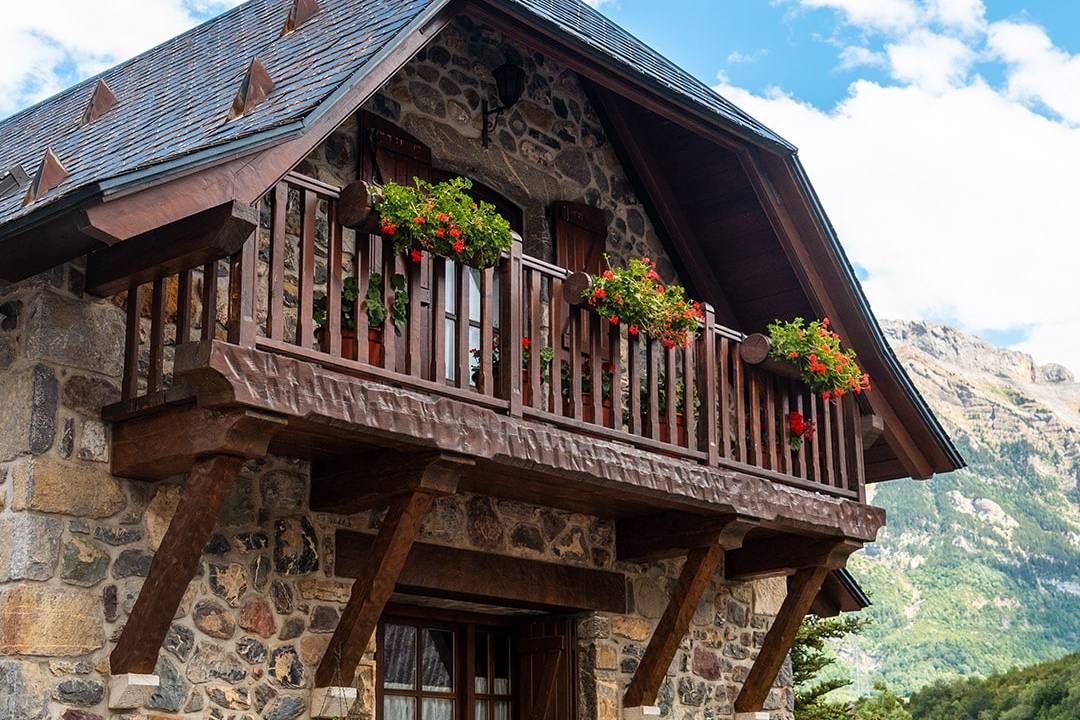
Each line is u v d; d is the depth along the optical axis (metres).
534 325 7.45
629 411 8.37
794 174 9.49
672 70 9.88
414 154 8.39
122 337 6.62
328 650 6.96
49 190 6.24
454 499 8.14
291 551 7.18
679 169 10.05
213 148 5.81
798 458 9.31
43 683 6.02
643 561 9.29
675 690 9.39
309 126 6.18
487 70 9.15
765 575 9.94
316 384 6.18
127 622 6.23
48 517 6.18
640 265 8.02
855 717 17.86
